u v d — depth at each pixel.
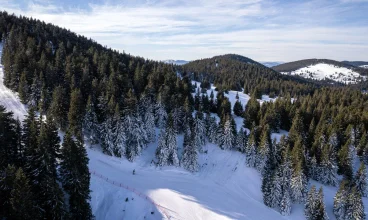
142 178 48.47
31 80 63.41
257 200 49.44
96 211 35.75
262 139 56.78
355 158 61.53
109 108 52.69
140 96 65.44
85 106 53.47
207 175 55.91
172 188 45.94
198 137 62.38
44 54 73.69
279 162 55.41
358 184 51.69
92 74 73.00
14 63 70.69
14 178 24.34
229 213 41.50
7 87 71.94
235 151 65.81
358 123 73.06
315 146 58.66
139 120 56.00
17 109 60.59
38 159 28.39
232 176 56.41
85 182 30.69
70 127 48.38
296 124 66.94
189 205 41.19
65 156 30.06
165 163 54.62
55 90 53.38
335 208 44.97
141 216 36.69
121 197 39.38
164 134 55.66
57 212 26.61
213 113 91.31
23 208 23.33
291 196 47.25
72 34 134.88
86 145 53.00
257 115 80.12
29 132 30.61
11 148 29.78
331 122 74.31
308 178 50.72
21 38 89.12
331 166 54.38
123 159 53.00
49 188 26.59
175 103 67.44
